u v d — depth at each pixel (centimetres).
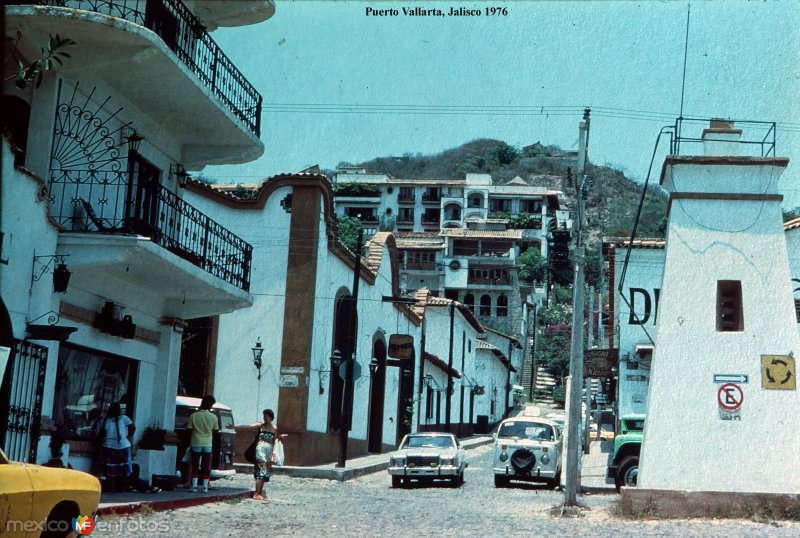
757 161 1716
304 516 1550
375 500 2009
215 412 2414
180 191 1967
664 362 1678
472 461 3878
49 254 1435
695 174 1730
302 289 2862
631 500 1603
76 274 1541
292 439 2795
